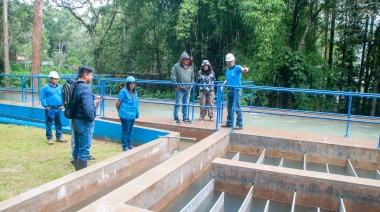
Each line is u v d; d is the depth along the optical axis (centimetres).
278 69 1410
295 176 430
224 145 629
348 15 1405
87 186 411
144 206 347
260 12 1188
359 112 1530
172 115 908
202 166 517
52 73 652
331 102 1470
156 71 1917
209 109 766
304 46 1559
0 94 1379
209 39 1543
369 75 1501
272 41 1256
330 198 416
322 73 1433
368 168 565
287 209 418
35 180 455
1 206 299
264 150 620
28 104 954
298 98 1412
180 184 436
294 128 773
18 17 2542
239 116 685
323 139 620
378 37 1371
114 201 309
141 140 681
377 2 1252
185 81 708
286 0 1455
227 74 680
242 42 1408
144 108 1055
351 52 1512
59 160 552
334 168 570
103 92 784
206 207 416
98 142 700
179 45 1636
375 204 396
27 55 3547
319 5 1534
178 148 644
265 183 446
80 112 434
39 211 336
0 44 2427
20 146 640
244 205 403
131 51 1889
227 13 1351
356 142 602
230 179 464
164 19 1584
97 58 2075
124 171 486
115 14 2017
